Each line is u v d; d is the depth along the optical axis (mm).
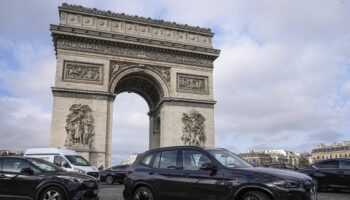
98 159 75375
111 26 84750
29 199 26547
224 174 20766
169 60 88438
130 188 24797
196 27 92938
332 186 39594
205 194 21141
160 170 23812
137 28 87250
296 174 20344
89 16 83062
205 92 89688
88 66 80062
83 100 77500
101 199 34000
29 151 49531
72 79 77812
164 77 87250
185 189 22047
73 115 75562
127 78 87625
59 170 28594
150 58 86625
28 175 27016
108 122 79188
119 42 83312
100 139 76688
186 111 86250
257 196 19188
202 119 87312
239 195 20047
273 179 19062
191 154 23109
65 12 81188
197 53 90375
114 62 83375
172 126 84000
